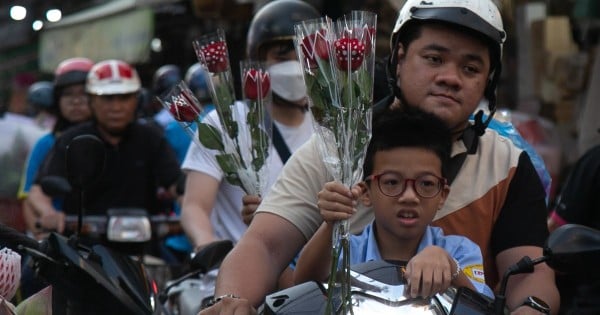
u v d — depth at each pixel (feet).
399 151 18.86
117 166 38.75
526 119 50.49
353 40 17.99
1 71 110.63
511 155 22.02
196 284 26.66
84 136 22.30
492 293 19.86
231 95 23.34
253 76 23.29
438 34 21.06
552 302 20.51
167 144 39.63
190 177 29.60
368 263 17.81
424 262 17.12
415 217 18.98
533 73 53.93
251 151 23.34
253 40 29.58
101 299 21.63
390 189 18.93
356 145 18.15
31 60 110.11
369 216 21.39
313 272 19.20
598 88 36.40
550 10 53.11
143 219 29.35
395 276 17.37
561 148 51.24
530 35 53.88
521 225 21.58
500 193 21.71
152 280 23.31
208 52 23.16
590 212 27.71
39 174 37.88
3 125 52.60
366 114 18.22
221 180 29.66
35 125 57.11
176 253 39.91
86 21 83.46
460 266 19.39
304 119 29.50
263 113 23.40
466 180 21.67
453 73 21.01
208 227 28.66
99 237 31.81
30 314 17.84
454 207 21.48
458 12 20.92
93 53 81.66
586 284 27.27
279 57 29.27
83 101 46.21
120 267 22.54
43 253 21.61
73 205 37.91
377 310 16.63
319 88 18.22
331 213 17.56
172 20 78.59
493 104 22.06
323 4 57.21
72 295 21.61
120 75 38.63
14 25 106.93
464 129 21.83
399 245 19.53
